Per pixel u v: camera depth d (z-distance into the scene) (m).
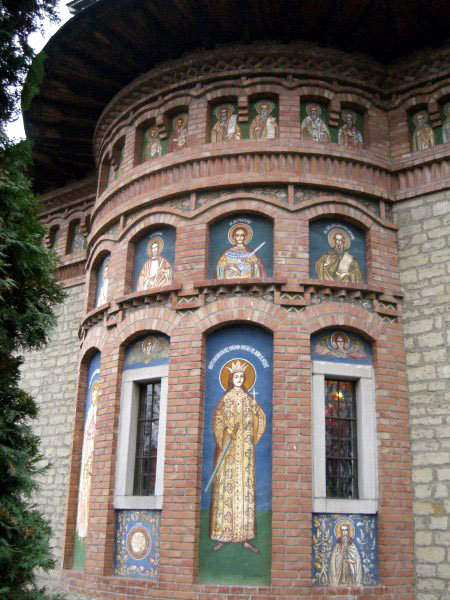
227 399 13.12
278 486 12.23
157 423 13.84
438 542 12.46
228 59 15.28
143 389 14.30
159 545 12.70
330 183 14.22
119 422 14.07
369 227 14.27
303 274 13.52
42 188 21.62
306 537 12.00
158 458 13.24
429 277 13.88
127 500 13.42
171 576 12.20
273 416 12.64
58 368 19.59
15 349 9.10
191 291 13.71
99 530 13.42
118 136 16.80
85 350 15.93
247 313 13.25
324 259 14.04
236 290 13.48
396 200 14.70
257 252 13.98
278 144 14.43
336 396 13.40
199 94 15.31
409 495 12.91
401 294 14.05
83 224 20.38
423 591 12.38
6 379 8.73
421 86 15.21
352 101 15.20
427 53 15.17
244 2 14.27
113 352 14.49
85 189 20.50
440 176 14.37
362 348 13.61
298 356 12.94
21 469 8.42
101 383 14.61
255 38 15.36
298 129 14.67
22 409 8.78
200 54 15.53
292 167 14.32
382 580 12.32
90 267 17.12
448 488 12.59
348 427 13.31
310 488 12.27
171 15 14.79
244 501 12.50
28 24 9.25
